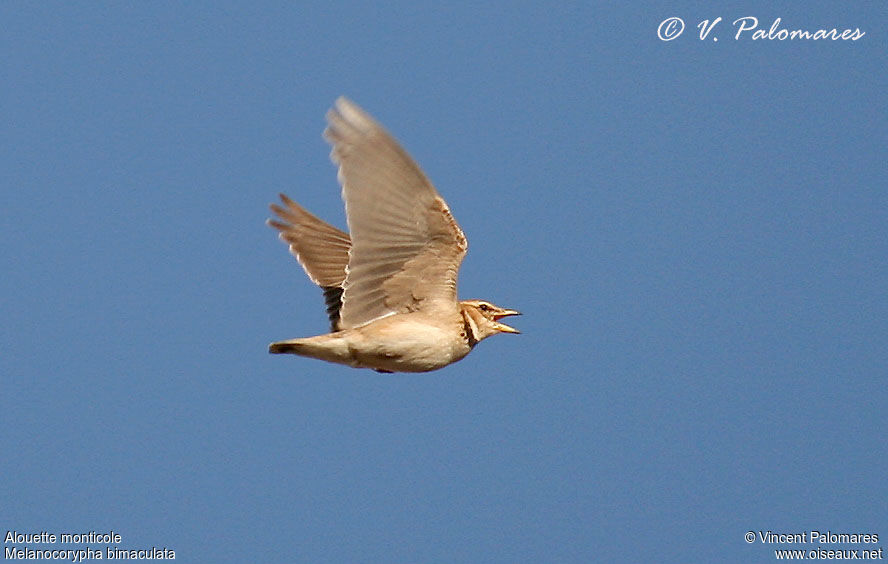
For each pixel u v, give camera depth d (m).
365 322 15.09
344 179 14.02
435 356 15.35
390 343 15.10
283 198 17.56
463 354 15.81
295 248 17.38
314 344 15.08
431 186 14.29
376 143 13.94
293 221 17.53
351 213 14.25
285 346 15.13
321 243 17.39
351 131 13.85
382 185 14.21
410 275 14.92
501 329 16.23
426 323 15.20
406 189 14.28
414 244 14.70
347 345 15.08
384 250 14.64
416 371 15.54
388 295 15.02
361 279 14.78
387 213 14.41
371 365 15.41
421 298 15.11
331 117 13.78
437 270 14.92
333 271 17.19
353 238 14.39
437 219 14.54
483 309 16.31
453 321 15.36
